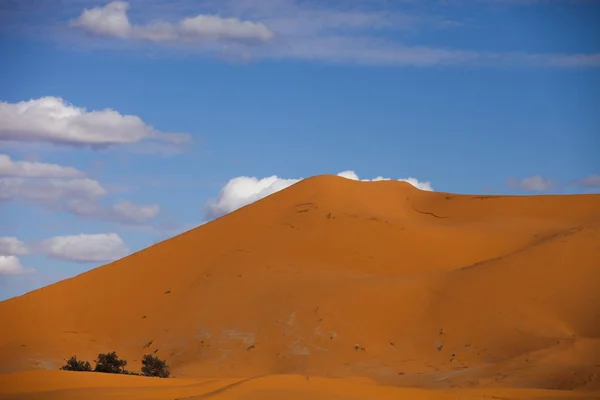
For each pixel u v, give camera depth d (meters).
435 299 66.12
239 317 68.00
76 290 77.75
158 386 39.56
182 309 72.06
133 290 76.94
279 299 68.56
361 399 35.28
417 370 58.94
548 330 60.91
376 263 76.31
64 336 71.31
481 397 39.69
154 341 68.81
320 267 75.25
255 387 35.22
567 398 43.81
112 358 58.06
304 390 35.50
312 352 62.25
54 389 38.47
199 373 61.06
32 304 75.81
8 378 39.50
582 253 67.81
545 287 65.06
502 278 66.31
